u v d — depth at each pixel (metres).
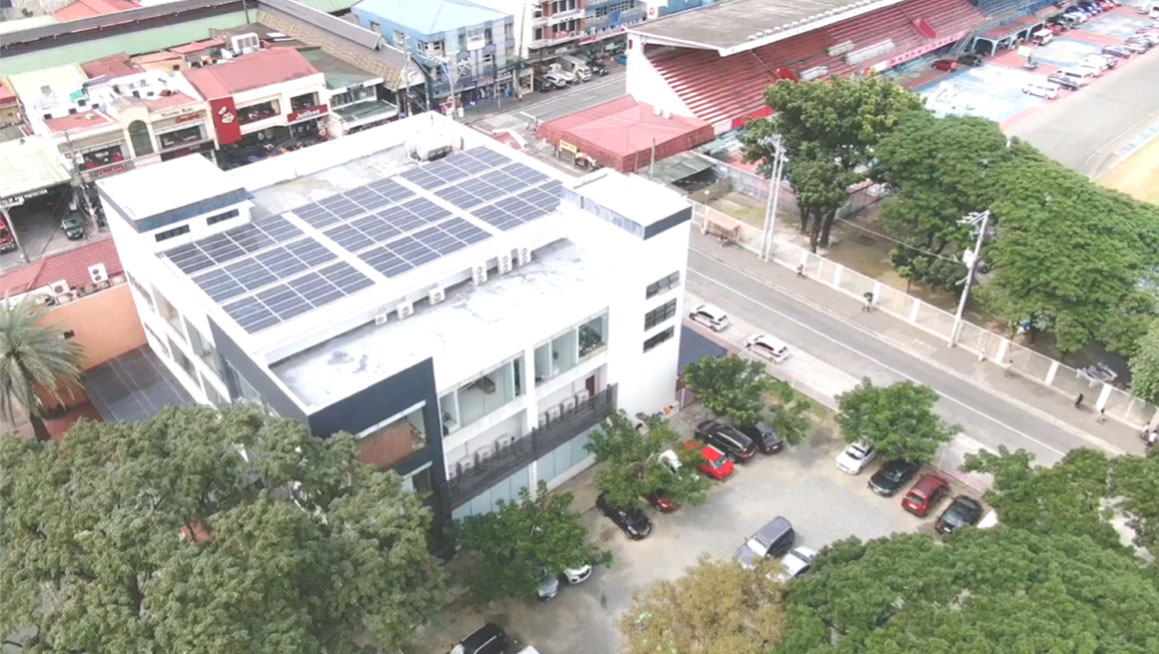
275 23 110.56
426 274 44.25
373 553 31.27
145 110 79.12
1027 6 129.50
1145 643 28.28
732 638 31.88
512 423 46.00
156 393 53.91
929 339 63.00
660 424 47.50
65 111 79.50
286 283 43.56
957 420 54.97
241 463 33.44
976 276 63.78
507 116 100.25
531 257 49.16
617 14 113.56
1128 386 57.31
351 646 31.38
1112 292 53.19
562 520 41.22
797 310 66.50
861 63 108.12
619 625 35.50
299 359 40.81
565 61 110.69
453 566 43.94
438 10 101.69
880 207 72.56
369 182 55.50
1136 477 37.19
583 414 47.72
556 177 54.84
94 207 80.94
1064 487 38.41
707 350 58.22
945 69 115.38
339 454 34.22
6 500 32.81
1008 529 35.53
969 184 59.72
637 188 48.94
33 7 125.81
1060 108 103.38
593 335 47.19
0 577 29.84
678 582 35.84
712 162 85.56
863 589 32.69
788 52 104.44
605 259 48.56
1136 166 89.31
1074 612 29.27
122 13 105.88
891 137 64.56
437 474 41.38
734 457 51.41
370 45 98.38
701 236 77.00
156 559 28.58
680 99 91.75
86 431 34.16
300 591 30.91
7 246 74.62
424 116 61.94
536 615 42.03
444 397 40.75
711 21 96.62
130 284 54.09
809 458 51.97
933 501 47.81
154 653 27.16
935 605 31.08
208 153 85.19
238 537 29.64
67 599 29.08
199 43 101.38
